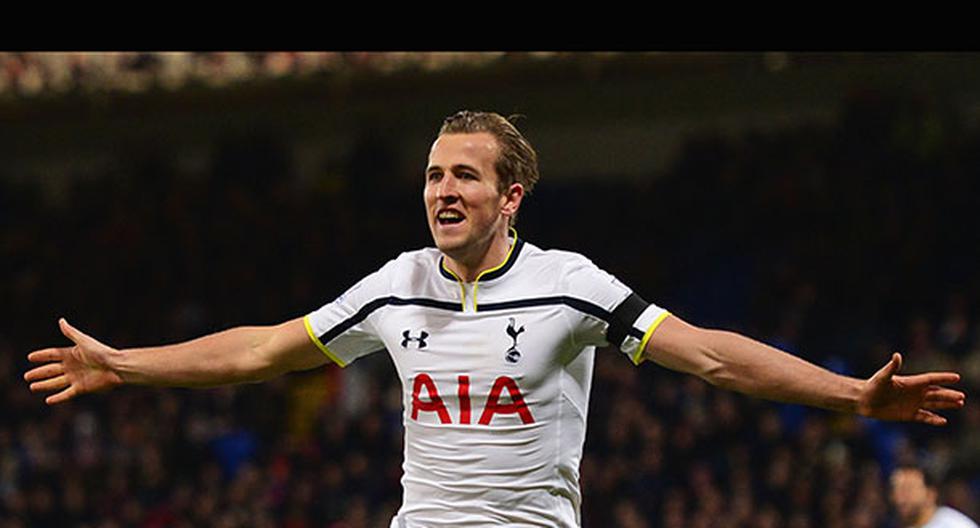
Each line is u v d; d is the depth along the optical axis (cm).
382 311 430
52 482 1452
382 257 1703
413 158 1775
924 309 1465
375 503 1355
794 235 1568
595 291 416
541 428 418
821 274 1510
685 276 1600
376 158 1762
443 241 416
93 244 1784
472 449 417
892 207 1534
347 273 1702
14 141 1870
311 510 1357
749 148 1641
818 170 1593
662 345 411
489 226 418
